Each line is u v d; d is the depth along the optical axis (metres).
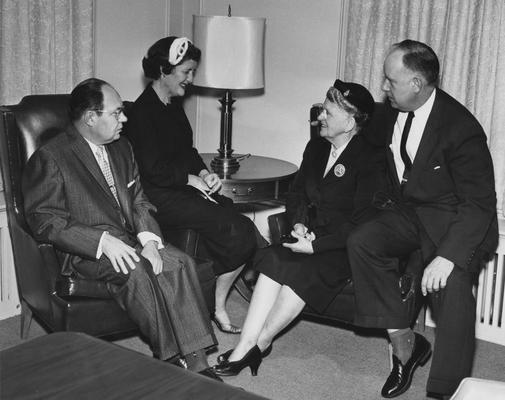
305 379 3.16
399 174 3.18
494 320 3.62
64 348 1.97
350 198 3.30
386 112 3.36
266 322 3.15
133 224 3.12
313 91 4.32
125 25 4.19
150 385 1.77
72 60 3.88
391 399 3.03
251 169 4.03
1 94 3.61
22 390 1.73
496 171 3.70
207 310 3.03
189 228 3.48
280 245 3.21
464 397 1.86
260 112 4.54
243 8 4.48
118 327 2.96
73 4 3.83
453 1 3.66
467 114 2.99
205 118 4.73
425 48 2.94
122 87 4.26
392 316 3.00
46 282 2.91
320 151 3.44
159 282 2.91
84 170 2.95
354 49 4.05
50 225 2.86
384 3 3.89
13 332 3.52
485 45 3.64
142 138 3.42
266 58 4.45
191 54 3.46
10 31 3.56
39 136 3.14
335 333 3.65
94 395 1.72
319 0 4.21
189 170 3.64
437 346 2.94
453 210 3.02
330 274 3.13
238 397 1.73
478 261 2.99
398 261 3.12
